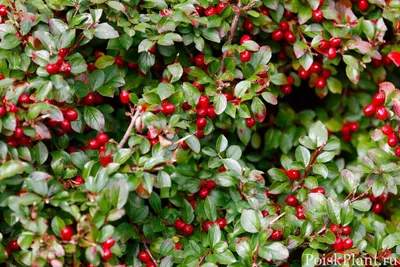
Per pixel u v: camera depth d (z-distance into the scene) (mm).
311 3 1123
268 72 1104
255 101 1086
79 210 999
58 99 1031
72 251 987
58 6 1070
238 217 1074
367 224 1097
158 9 1104
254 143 1177
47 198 998
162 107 1051
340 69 1215
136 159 1034
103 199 995
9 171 983
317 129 1093
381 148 1141
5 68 1051
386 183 1078
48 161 1075
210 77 1098
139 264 1053
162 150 1036
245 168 1081
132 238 1067
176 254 1057
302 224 1051
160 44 1082
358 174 1125
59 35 1044
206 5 1082
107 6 1079
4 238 1033
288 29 1146
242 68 1098
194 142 1057
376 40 1144
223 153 1088
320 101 1246
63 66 1032
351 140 1207
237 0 1107
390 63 1177
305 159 1091
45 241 986
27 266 1012
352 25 1126
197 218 1080
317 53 1155
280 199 1105
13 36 1044
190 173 1082
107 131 1103
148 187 1015
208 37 1088
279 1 1133
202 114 1068
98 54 1107
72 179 1044
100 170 1003
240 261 1038
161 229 1067
